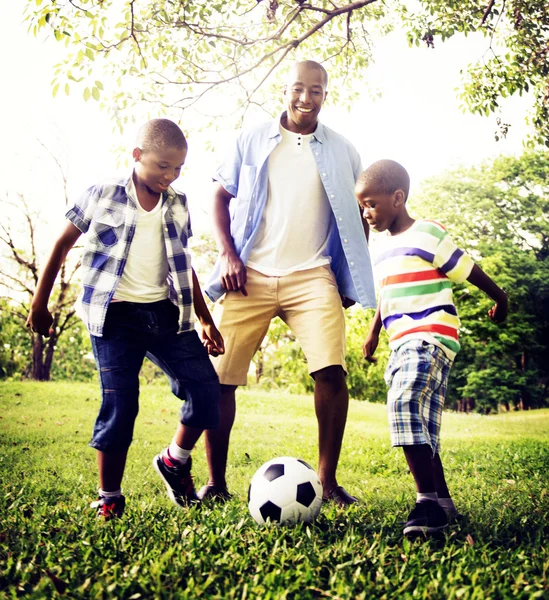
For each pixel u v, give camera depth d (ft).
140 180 10.45
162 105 25.75
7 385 41.88
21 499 11.58
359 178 10.80
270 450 21.27
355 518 9.93
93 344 10.28
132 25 23.36
